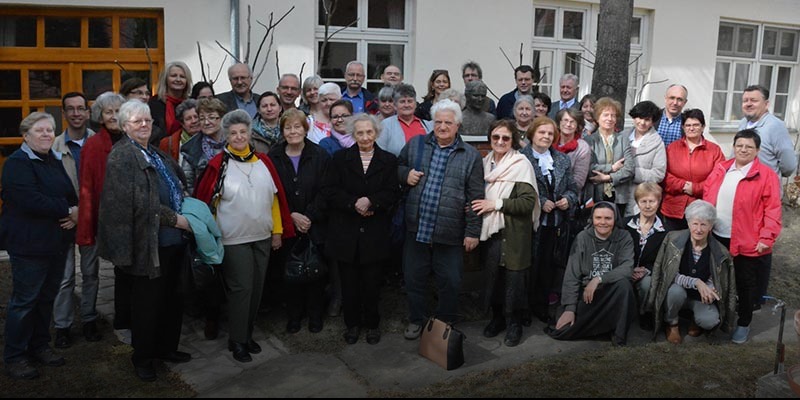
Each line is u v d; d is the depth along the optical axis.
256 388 3.34
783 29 10.30
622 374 3.58
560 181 4.16
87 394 3.27
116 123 3.54
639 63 9.00
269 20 6.52
